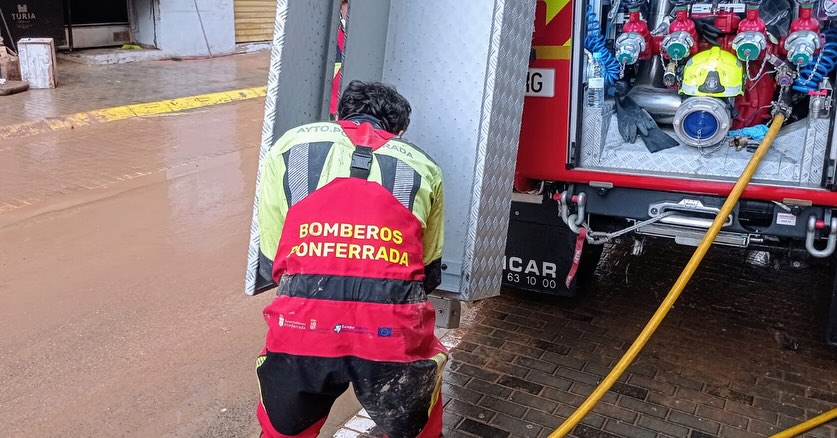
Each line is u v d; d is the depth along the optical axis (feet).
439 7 10.24
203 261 18.04
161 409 12.05
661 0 12.00
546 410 11.82
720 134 11.30
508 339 14.12
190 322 14.98
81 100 35.94
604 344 13.94
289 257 7.96
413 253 8.02
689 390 12.41
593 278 16.96
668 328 14.62
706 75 11.24
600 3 11.73
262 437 8.60
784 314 15.23
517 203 13.43
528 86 12.05
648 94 12.28
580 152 12.27
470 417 11.60
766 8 11.34
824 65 10.75
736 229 11.67
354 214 7.86
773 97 11.73
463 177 10.20
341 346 7.75
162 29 48.67
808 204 10.96
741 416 11.66
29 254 18.30
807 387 12.50
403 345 7.82
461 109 10.16
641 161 12.00
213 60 50.42
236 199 23.00
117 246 18.92
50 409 12.03
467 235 10.22
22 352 13.71
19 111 33.17
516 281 13.92
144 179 24.93
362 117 8.80
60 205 22.07
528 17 10.53
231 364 13.42
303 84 10.38
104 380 12.87
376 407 8.05
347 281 7.74
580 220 12.51
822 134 10.82
